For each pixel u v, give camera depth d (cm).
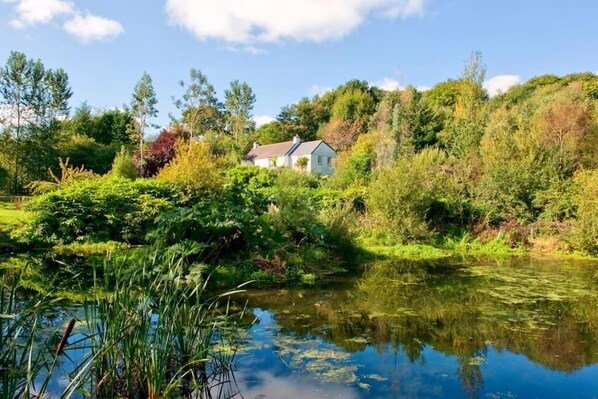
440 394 358
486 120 2806
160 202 1154
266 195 1161
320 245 1033
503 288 803
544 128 2161
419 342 491
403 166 1521
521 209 1557
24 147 3023
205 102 4631
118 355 342
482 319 589
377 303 671
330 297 705
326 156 4262
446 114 3572
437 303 679
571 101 2328
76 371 363
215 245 820
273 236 912
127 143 4116
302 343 476
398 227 1439
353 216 1438
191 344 383
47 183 1590
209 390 353
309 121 6119
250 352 443
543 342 498
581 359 446
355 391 358
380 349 464
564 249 1367
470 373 404
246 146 5225
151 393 324
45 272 782
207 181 1280
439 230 1564
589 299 718
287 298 688
